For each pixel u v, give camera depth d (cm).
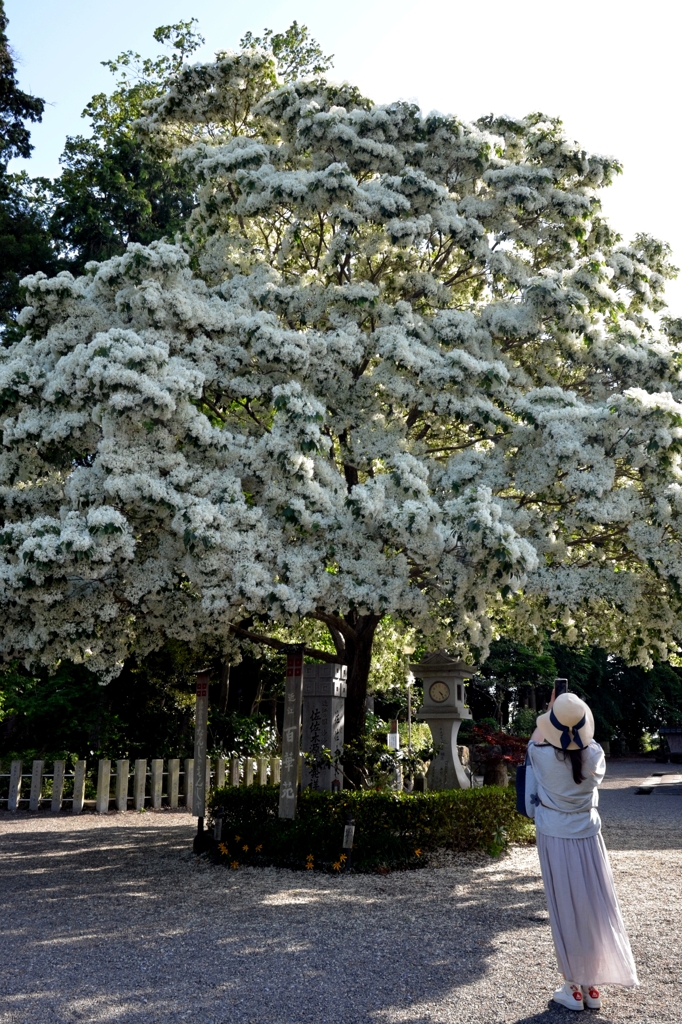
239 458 852
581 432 859
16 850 1044
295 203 979
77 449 848
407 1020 425
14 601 855
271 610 776
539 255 1128
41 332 909
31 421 820
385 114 1034
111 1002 460
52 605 849
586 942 432
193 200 2198
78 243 2123
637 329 1026
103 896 750
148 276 857
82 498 801
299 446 799
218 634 1041
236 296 968
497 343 1043
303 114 1030
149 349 779
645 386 986
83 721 1739
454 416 888
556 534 970
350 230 952
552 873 448
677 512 857
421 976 496
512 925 620
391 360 899
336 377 925
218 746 1812
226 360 888
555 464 854
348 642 1108
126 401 747
